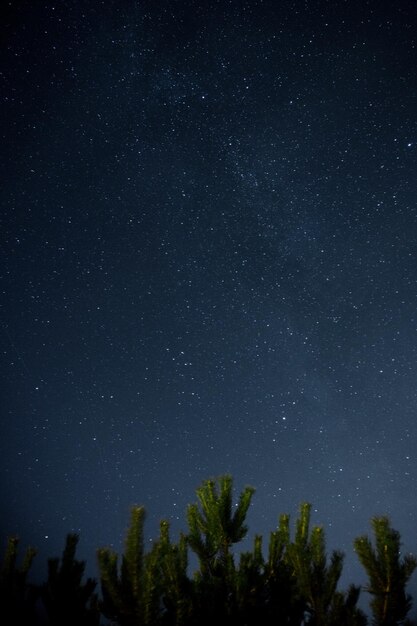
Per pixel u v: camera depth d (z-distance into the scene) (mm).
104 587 3211
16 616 3131
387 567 3156
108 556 3135
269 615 3371
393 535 3240
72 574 3221
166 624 3098
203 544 3740
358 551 3264
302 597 3477
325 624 3348
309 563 3520
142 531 3105
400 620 3158
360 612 3246
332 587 3465
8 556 3320
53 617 3100
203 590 3350
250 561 3467
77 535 3371
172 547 3537
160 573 3070
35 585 3283
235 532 3762
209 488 3885
